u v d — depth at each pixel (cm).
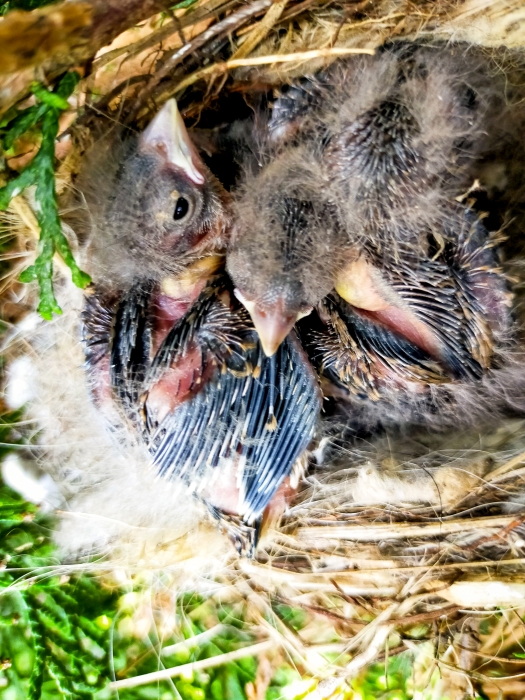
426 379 9
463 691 10
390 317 9
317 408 9
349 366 9
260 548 10
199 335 9
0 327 11
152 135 8
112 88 9
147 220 8
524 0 8
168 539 11
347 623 10
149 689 11
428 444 10
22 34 6
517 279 8
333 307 9
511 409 10
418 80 8
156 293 9
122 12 6
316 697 10
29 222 8
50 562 11
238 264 8
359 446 10
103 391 9
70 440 11
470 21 8
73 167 9
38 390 11
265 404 9
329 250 8
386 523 10
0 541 11
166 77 9
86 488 11
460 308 8
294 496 10
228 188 9
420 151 8
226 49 9
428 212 8
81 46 6
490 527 9
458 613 10
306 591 11
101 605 11
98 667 11
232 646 11
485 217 8
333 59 9
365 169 8
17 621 11
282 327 8
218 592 11
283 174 8
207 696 11
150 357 9
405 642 10
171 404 9
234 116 9
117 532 11
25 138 8
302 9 9
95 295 9
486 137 9
